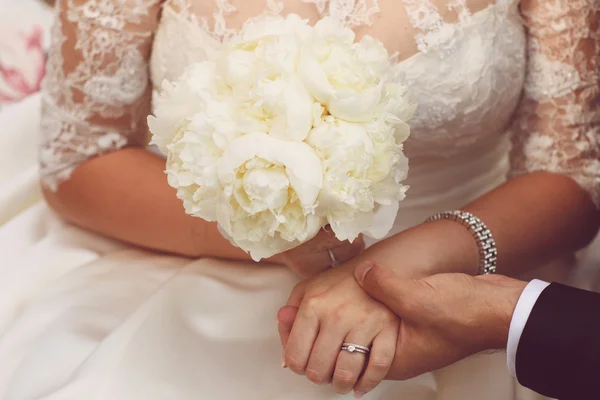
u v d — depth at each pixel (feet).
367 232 2.59
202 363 2.95
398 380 2.82
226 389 2.90
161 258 3.30
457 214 2.97
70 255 3.32
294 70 2.41
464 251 2.90
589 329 2.54
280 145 2.35
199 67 2.49
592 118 3.10
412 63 2.94
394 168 2.53
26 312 3.12
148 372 2.90
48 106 3.24
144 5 3.06
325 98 2.40
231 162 2.35
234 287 3.12
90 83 3.14
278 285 3.12
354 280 2.75
